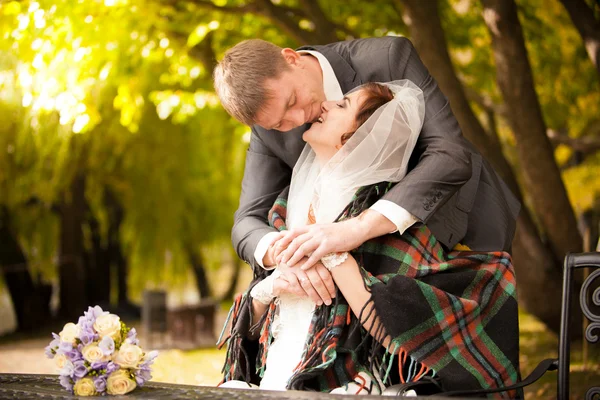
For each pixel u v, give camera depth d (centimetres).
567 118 885
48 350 185
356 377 204
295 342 211
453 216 221
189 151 1319
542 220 613
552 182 587
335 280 204
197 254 1498
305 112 218
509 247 232
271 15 591
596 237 624
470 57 870
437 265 211
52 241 1388
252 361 235
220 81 217
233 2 682
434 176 210
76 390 179
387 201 208
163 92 775
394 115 216
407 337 198
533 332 668
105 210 1459
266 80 210
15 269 1342
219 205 1447
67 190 1282
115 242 1484
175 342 914
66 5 575
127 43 645
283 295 216
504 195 239
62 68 607
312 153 232
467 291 210
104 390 179
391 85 227
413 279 202
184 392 177
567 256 212
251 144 254
